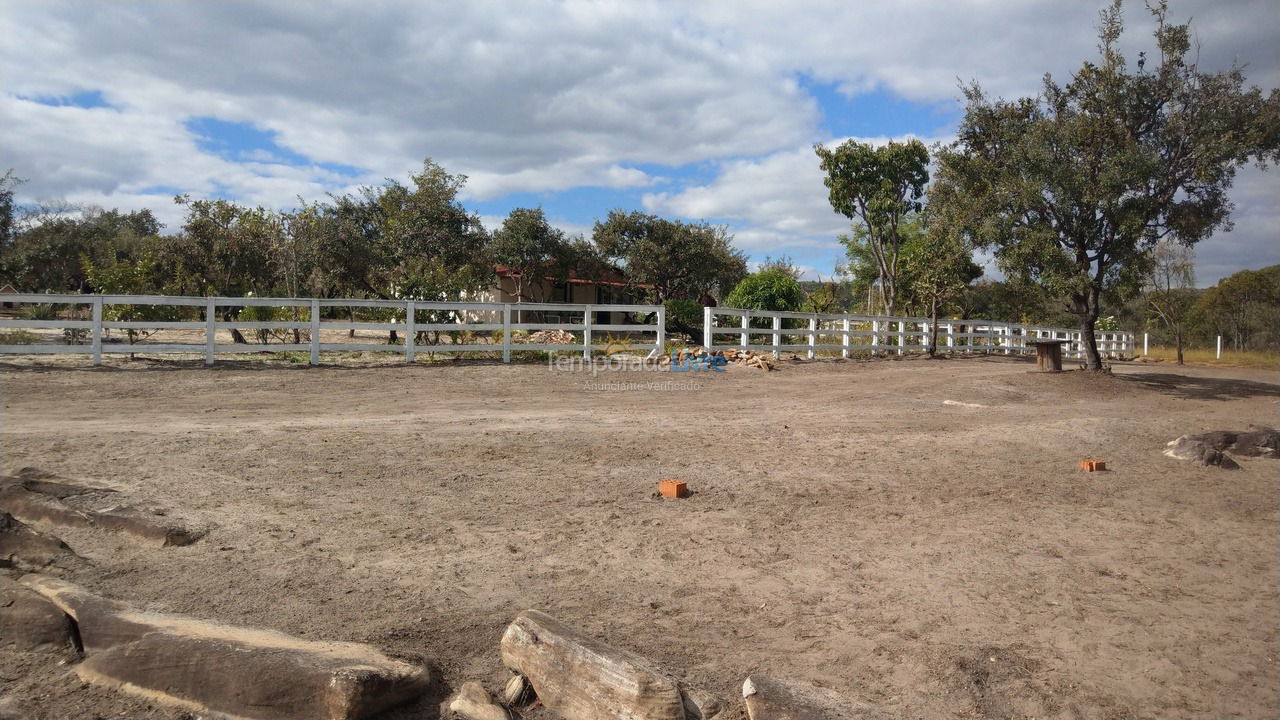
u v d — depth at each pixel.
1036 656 3.44
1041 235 15.57
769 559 4.76
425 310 19.09
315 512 5.42
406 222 28.92
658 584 4.29
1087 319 17.33
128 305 15.64
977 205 17.06
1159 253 27.23
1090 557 4.94
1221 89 15.05
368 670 2.88
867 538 5.24
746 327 19.16
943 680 3.18
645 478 6.81
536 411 10.62
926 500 6.34
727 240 42.22
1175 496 6.80
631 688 2.86
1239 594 4.28
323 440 7.82
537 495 6.12
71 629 3.45
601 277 37.06
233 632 3.24
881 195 30.30
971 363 21.94
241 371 13.24
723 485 6.64
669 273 34.94
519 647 3.23
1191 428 10.90
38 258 31.84
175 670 3.05
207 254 21.69
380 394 11.74
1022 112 17.25
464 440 8.15
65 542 4.44
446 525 5.25
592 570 4.48
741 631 3.67
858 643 3.55
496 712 2.90
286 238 20.66
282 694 2.88
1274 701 3.04
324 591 4.01
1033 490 6.84
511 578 4.31
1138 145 15.09
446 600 3.96
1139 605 4.09
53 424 8.20
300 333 18.89
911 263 25.39
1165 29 15.39
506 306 16.22
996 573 4.58
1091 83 16.12
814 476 7.09
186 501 5.47
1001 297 34.66
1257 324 37.19
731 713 2.89
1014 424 10.73
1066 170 15.29
